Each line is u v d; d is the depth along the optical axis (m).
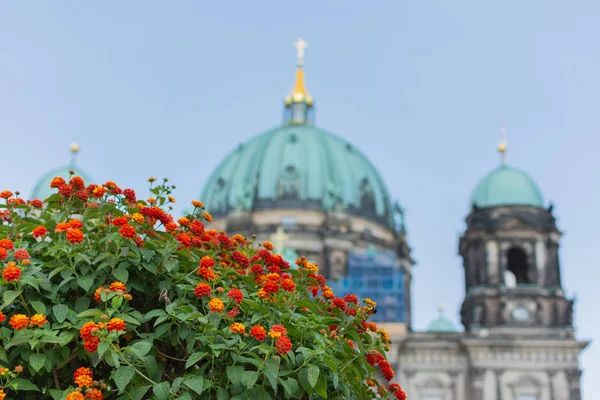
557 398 87.38
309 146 115.44
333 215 108.62
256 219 110.25
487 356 88.88
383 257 108.56
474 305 91.62
